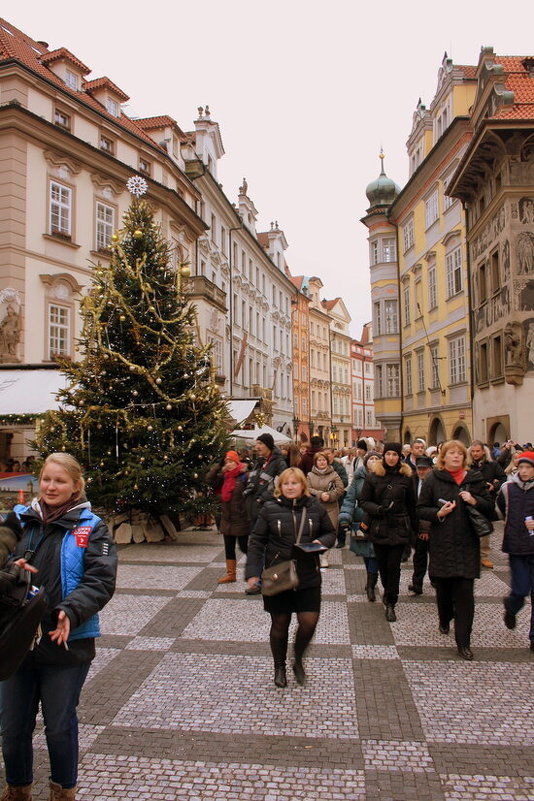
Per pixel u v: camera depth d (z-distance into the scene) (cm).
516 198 1853
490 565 914
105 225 2389
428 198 2991
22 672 298
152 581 842
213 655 550
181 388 1214
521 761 368
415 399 3253
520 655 548
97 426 1138
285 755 376
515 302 1827
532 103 1908
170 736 401
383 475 661
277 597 480
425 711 434
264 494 795
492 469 941
